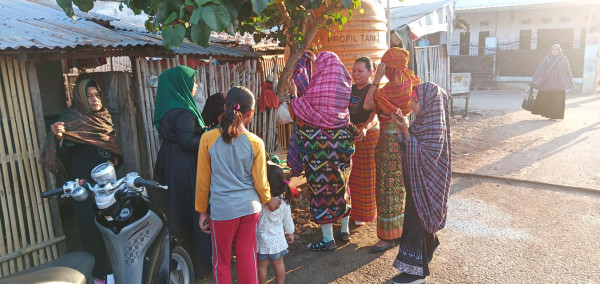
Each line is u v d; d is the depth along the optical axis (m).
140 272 2.87
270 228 3.51
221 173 3.04
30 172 3.86
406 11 12.18
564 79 10.58
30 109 3.82
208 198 3.30
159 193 3.94
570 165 6.89
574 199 5.49
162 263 3.04
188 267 3.55
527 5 19.55
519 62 20.11
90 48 4.08
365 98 4.28
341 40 5.32
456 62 21.23
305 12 4.77
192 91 3.82
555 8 20.75
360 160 4.66
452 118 11.82
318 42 5.47
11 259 3.82
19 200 3.83
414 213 3.52
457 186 6.18
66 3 3.50
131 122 4.63
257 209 3.15
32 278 2.36
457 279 3.76
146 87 4.76
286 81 5.49
